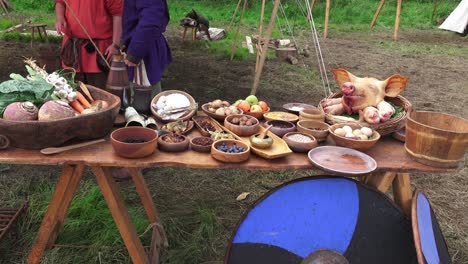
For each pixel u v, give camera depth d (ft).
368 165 6.13
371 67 27.04
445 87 23.18
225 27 38.75
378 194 6.79
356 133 6.66
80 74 11.69
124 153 5.93
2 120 5.62
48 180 11.28
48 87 6.30
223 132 7.06
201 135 7.07
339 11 48.03
